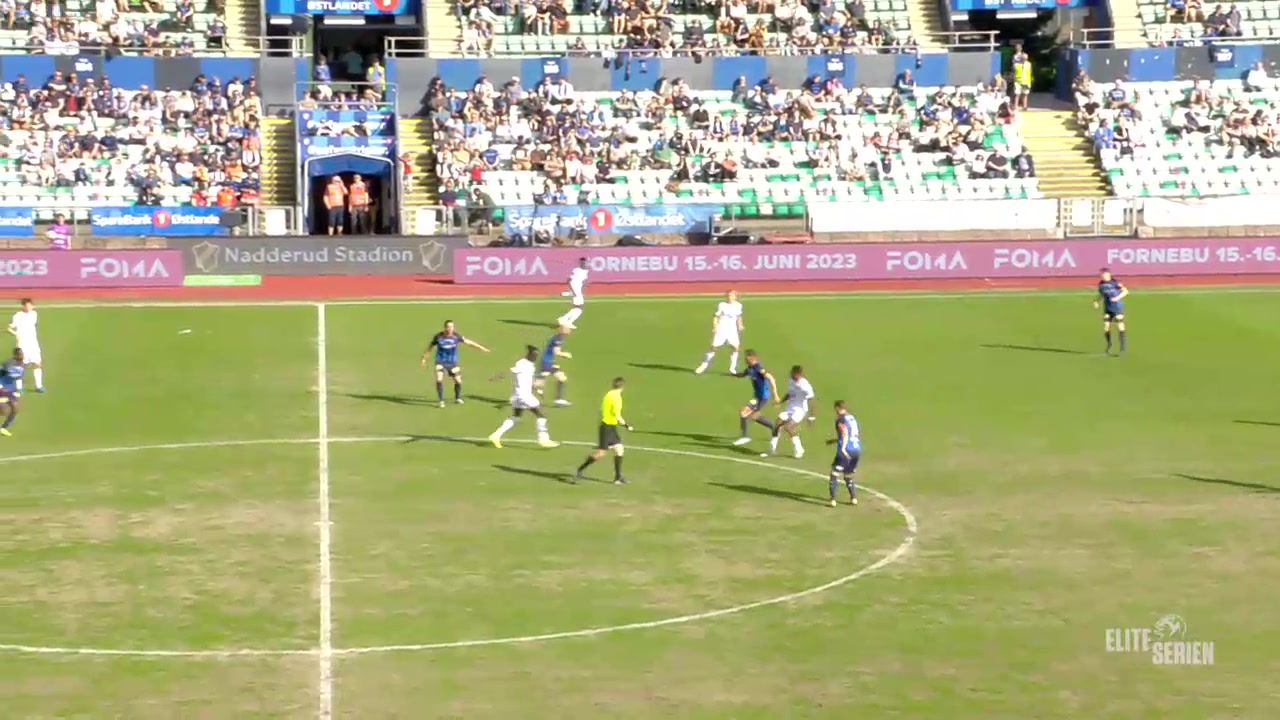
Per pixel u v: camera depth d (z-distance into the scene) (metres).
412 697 35.56
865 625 40.19
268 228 96.38
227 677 36.56
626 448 57.50
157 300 84.00
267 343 74.31
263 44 107.00
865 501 51.06
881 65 111.12
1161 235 97.94
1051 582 43.44
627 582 43.19
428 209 95.88
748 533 47.59
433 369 69.81
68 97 103.00
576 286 77.56
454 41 110.69
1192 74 113.94
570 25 112.31
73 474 53.59
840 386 67.06
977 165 106.75
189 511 49.44
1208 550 46.09
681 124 107.25
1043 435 59.56
